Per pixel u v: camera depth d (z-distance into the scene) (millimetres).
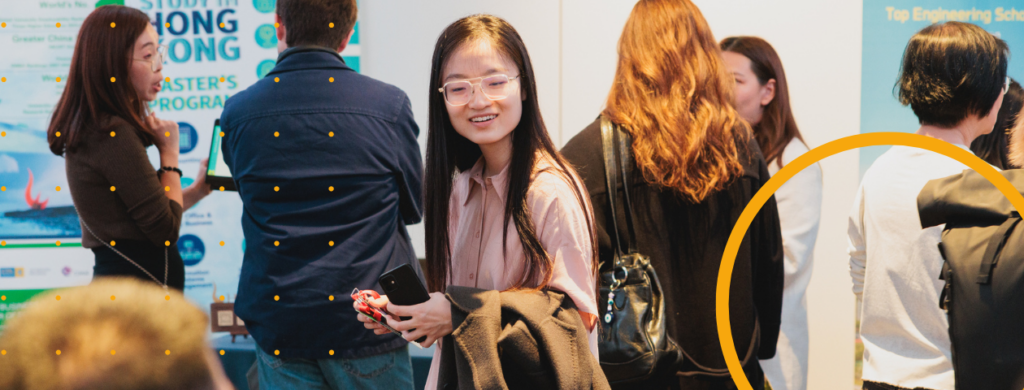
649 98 1523
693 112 1502
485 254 1205
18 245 2686
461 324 1065
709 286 1495
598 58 2564
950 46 1485
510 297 1086
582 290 1115
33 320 400
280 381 1692
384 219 1715
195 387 415
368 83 1772
